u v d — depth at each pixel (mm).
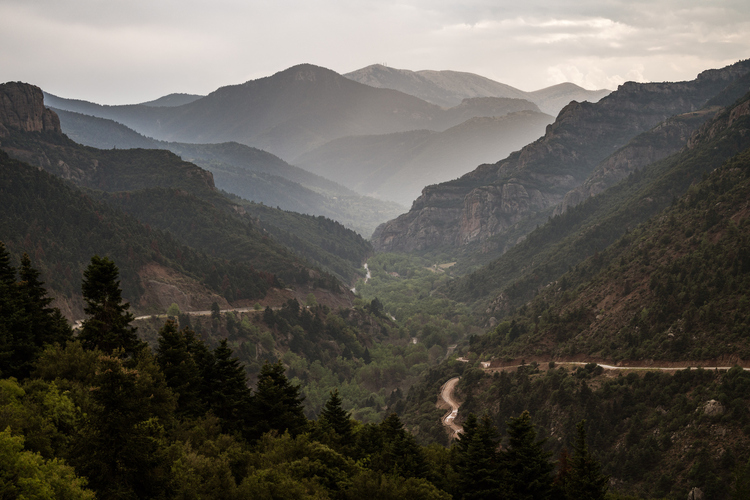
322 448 91125
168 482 67812
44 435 70625
